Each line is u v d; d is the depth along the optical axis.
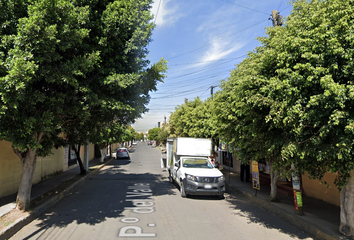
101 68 7.22
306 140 4.82
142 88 8.56
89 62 6.24
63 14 5.81
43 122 5.71
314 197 9.33
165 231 5.75
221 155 22.91
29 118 5.43
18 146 5.59
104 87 7.33
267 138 6.20
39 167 12.50
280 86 4.89
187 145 12.09
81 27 6.91
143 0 8.30
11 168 9.43
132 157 33.44
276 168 7.09
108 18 7.13
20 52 5.20
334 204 8.28
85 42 7.14
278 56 5.35
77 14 6.31
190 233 5.66
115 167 21.45
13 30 5.84
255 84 5.68
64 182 12.45
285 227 6.44
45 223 6.36
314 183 9.33
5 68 5.24
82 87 6.55
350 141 4.07
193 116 18.39
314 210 7.59
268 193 10.35
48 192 9.80
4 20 5.80
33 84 6.25
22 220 6.15
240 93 6.08
